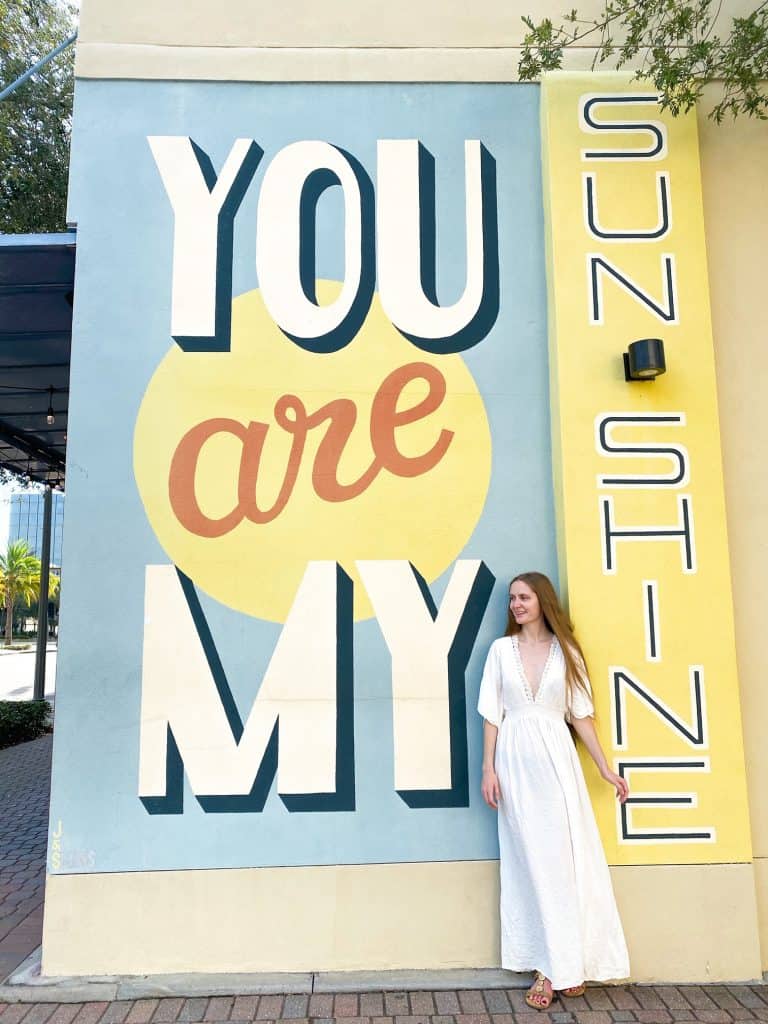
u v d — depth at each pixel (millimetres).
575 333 3705
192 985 3229
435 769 3484
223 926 3354
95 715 3451
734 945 3367
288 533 3604
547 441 3740
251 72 3893
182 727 3457
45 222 10562
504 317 3807
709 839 3422
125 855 3377
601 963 3129
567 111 3859
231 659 3512
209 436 3652
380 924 3387
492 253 3848
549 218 3812
